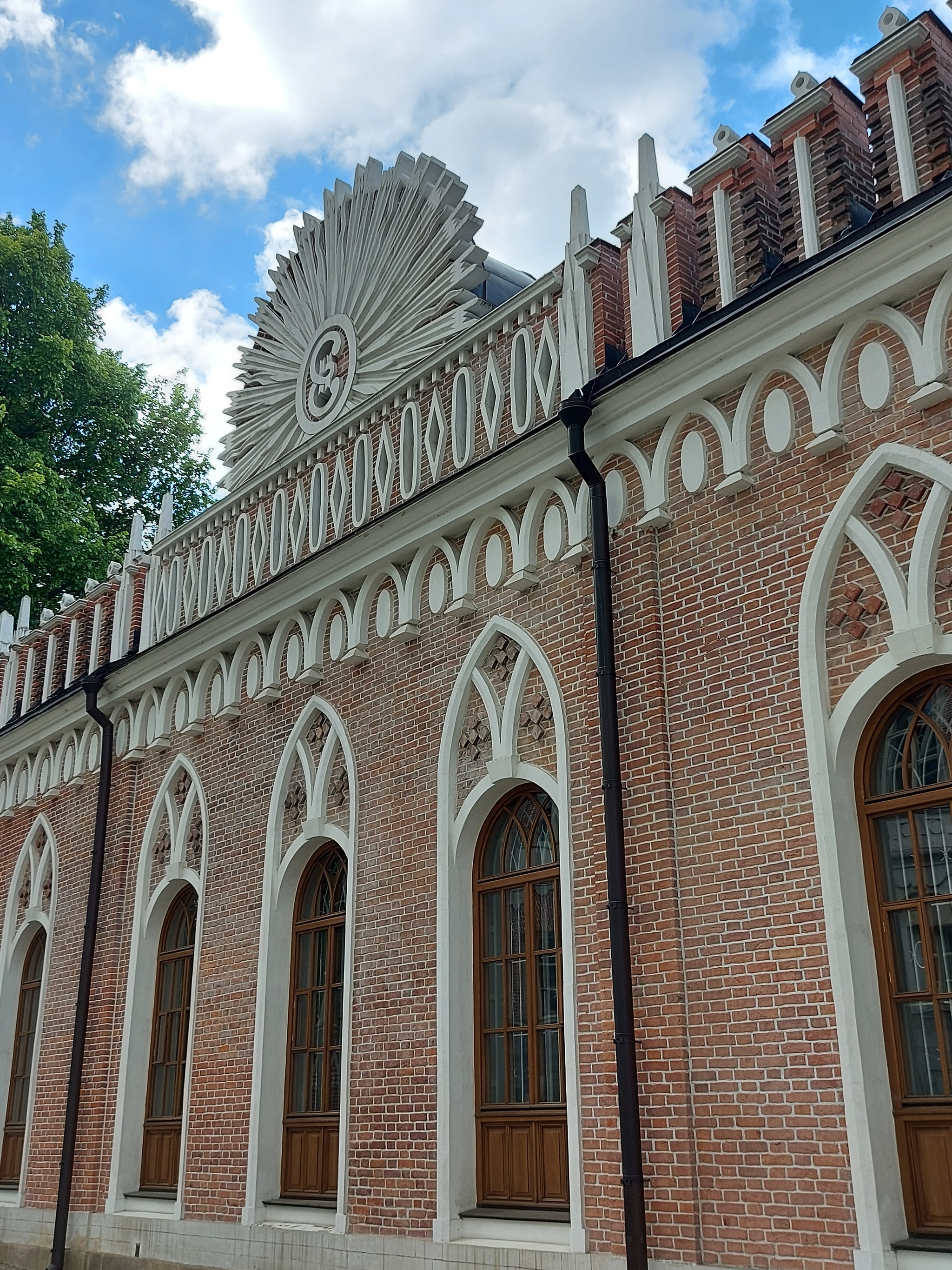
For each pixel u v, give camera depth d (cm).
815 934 904
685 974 977
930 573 897
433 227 1554
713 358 1057
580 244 1245
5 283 3134
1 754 2134
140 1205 1555
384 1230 1180
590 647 1134
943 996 861
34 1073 1819
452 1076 1160
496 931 1195
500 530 1265
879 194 998
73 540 3009
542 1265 1014
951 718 897
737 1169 907
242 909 1506
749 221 1097
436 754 1278
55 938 1875
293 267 1789
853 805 928
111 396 3319
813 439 990
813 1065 883
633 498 1127
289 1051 1418
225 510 1736
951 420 908
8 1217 1756
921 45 990
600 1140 1002
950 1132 835
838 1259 838
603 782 1066
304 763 1465
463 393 1364
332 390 1658
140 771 1792
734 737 995
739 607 1018
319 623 1486
